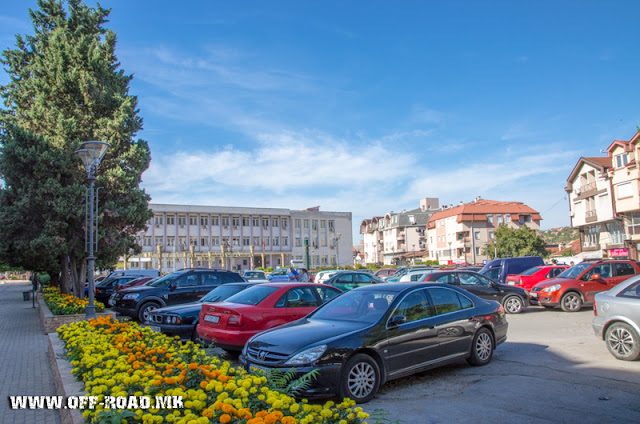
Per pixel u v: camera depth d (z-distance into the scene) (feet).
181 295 50.39
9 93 64.39
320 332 21.42
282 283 31.81
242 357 22.21
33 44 66.13
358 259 409.49
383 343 21.65
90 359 17.85
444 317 25.03
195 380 14.44
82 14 67.77
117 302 51.29
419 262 244.42
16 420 19.22
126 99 64.59
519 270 68.54
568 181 157.69
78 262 65.82
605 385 22.29
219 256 234.17
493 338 27.84
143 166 65.67
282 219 257.14
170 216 228.63
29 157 55.42
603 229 141.49
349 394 20.04
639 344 26.53
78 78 61.36
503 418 18.26
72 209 56.44
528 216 236.02
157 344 21.54
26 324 54.34
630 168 124.57
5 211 55.21
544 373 24.93
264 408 12.96
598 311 28.84
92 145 39.58
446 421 18.10
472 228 223.30
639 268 55.47
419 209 326.03
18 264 62.08
